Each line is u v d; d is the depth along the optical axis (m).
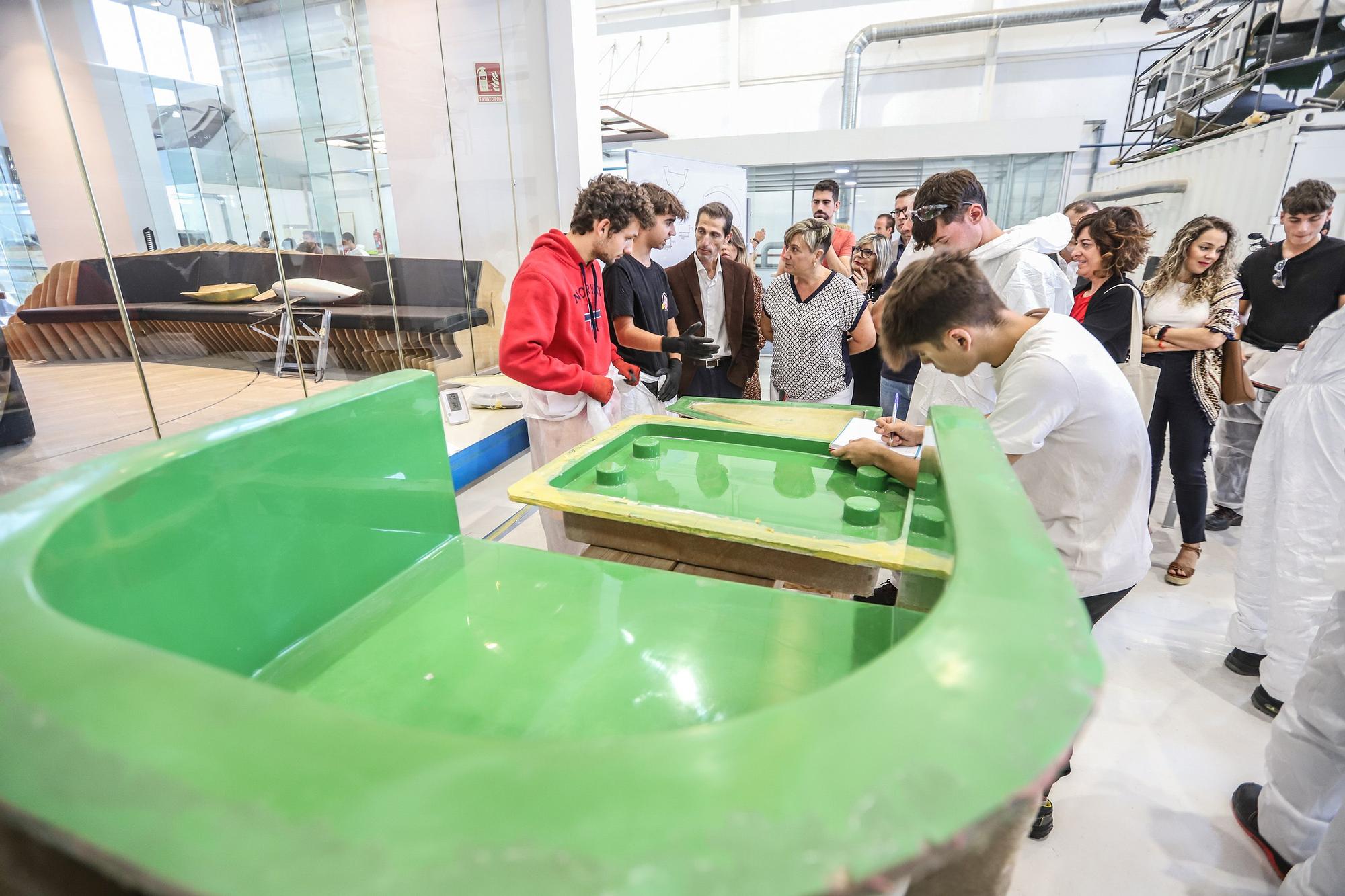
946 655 0.28
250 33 2.18
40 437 1.67
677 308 2.77
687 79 8.52
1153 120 6.14
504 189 3.63
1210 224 2.24
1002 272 1.84
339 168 2.70
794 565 0.93
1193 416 2.30
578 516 1.06
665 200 2.25
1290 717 1.28
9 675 0.28
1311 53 3.95
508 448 2.77
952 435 0.58
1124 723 1.74
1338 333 1.57
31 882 0.30
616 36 8.55
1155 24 7.32
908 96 8.12
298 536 0.67
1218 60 4.80
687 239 4.04
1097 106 7.71
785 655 0.65
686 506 1.02
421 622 0.71
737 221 4.36
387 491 0.78
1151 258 4.41
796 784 0.22
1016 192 6.41
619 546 1.05
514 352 1.67
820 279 2.46
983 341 1.20
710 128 8.66
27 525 0.42
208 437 0.57
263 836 0.21
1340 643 1.19
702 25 8.24
